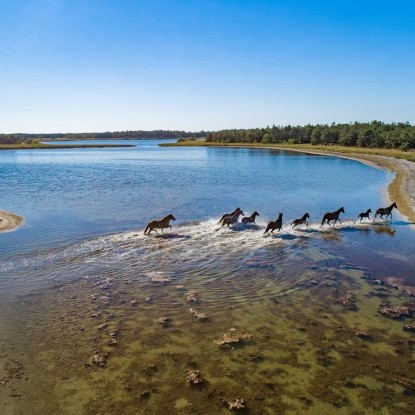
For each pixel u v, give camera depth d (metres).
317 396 9.35
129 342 11.75
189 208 33.47
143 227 26.45
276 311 13.91
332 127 163.12
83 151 158.88
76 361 10.77
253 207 34.06
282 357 11.00
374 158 90.06
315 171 67.06
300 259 19.56
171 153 135.62
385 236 24.11
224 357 10.98
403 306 14.33
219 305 14.36
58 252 20.53
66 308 14.02
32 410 8.88
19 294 15.20
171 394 9.41
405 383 9.85
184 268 18.22
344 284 16.42
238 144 187.25
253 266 18.52
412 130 110.62
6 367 10.48
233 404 9.02
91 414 8.75
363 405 9.05
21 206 34.12
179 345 11.60
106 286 16.03
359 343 11.76
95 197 39.28
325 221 28.31
